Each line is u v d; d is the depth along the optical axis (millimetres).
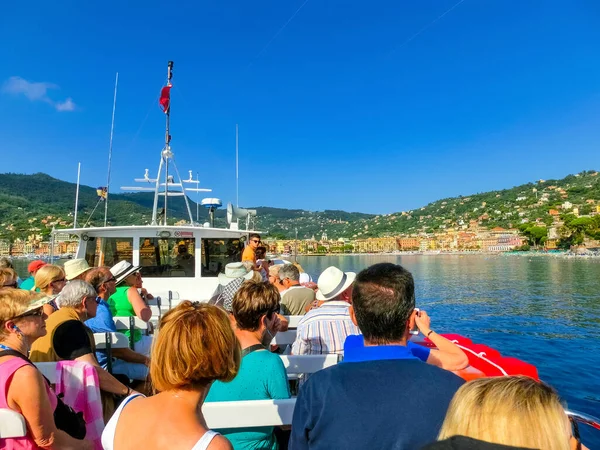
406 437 1605
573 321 18875
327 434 1694
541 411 1227
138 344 4332
